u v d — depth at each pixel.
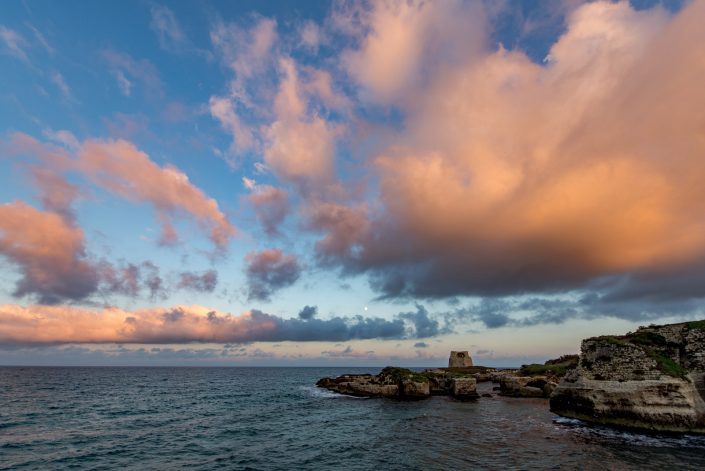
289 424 46.41
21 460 29.47
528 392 69.19
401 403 65.31
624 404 36.44
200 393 92.94
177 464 28.92
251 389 105.62
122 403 70.50
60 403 68.81
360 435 38.94
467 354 123.25
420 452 31.41
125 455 31.44
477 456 29.72
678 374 34.59
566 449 30.80
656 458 27.91
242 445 35.12
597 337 40.94
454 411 54.16
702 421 33.22
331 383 95.62
